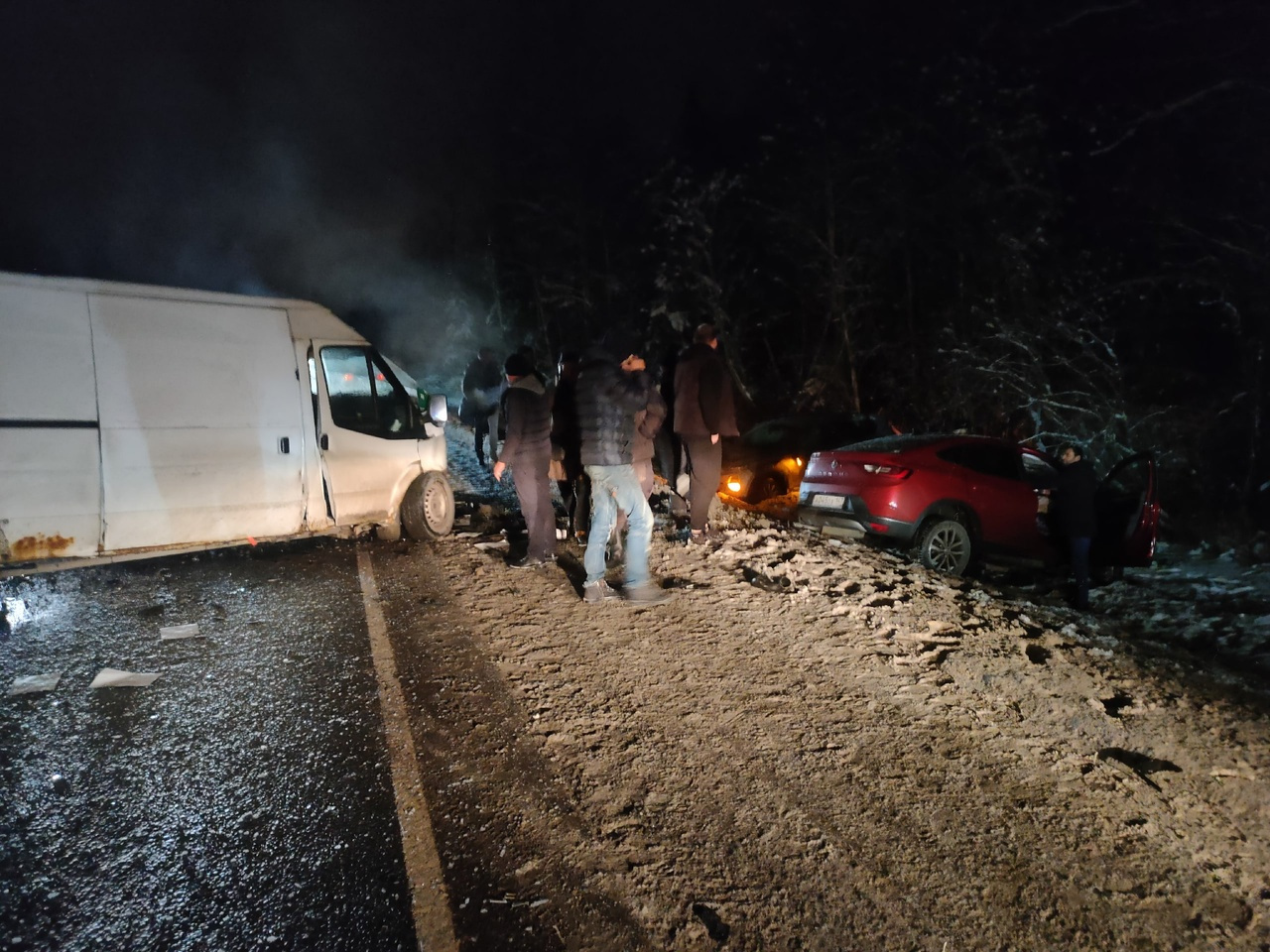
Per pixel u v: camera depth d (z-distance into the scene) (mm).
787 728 4434
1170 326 16359
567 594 6477
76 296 6219
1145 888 3352
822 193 20891
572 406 7715
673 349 8594
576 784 3848
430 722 4395
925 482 8609
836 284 20672
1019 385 16812
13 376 5895
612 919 3025
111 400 6289
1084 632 6555
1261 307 14102
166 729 4250
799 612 6188
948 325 18734
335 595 6473
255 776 3826
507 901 3090
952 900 3203
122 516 6336
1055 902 3227
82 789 3678
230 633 5621
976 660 5418
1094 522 8617
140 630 5641
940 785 3961
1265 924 3201
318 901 3039
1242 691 5535
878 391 22234
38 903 2959
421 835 3445
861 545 8719
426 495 8258
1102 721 4711
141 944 2799
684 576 6945
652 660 5223
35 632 5555
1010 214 17438
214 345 6863
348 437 7680
